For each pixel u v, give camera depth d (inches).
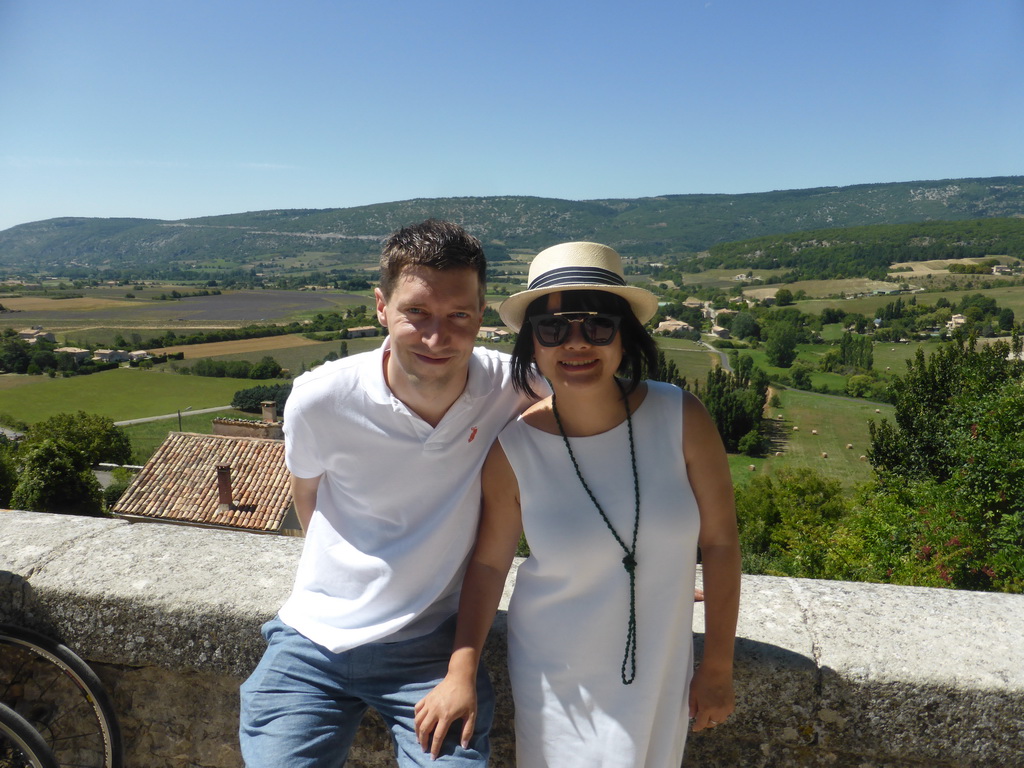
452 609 62.5
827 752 61.1
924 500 353.7
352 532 60.7
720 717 55.7
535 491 55.4
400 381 56.9
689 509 54.1
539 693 55.3
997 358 590.6
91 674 67.4
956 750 57.2
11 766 64.8
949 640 61.5
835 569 378.9
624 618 53.9
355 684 58.5
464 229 57.3
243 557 74.7
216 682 69.1
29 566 72.0
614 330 52.2
